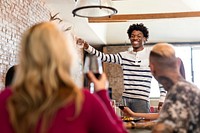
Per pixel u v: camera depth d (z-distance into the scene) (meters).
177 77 1.61
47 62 1.08
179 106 1.46
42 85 1.06
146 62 3.46
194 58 10.43
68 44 1.16
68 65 1.12
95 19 7.85
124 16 7.93
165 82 1.63
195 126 1.48
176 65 1.62
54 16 6.22
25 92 1.05
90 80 1.42
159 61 1.61
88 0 3.49
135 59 3.47
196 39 10.33
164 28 9.80
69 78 1.10
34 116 1.03
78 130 1.05
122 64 3.54
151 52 1.65
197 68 10.41
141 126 2.54
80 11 3.68
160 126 1.44
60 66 1.09
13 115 1.05
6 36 4.48
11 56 4.69
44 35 1.10
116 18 7.89
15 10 4.79
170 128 1.43
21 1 5.02
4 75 4.44
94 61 1.43
